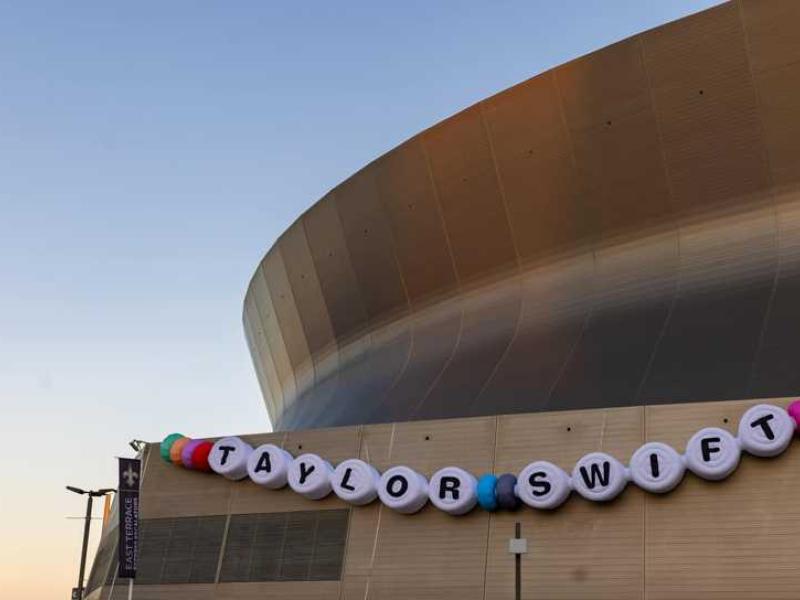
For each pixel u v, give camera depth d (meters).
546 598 28.14
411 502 30.41
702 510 27.16
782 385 27.80
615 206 34.41
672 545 27.17
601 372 31.48
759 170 32.03
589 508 28.50
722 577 26.41
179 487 34.72
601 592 27.55
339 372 43.97
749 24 31.88
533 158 36.03
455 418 32.16
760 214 31.97
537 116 35.81
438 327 38.72
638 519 27.80
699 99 32.75
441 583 29.67
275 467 32.78
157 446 35.72
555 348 33.59
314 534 32.03
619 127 34.19
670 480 27.27
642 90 33.69
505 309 36.47
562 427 29.97
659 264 33.25
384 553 30.77
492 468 30.45
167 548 34.00
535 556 28.64
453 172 38.00
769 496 26.56
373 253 41.53
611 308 33.53
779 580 25.83
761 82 31.81
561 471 28.75
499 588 28.91
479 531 29.75
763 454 26.70
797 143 31.48
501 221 36.94
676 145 33.19
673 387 29.56
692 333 30.75
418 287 39.94
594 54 34.69
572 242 35.38
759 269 31.14
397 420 35.75
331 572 31.31
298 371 48.81
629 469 28.08
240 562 32.78
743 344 29.42
